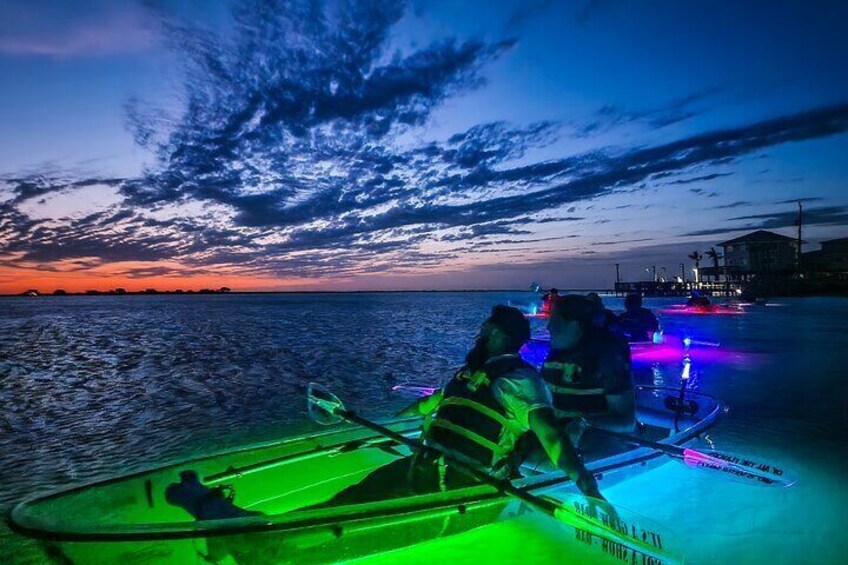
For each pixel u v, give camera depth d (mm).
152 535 2777
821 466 5410
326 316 48469
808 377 11359
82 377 13578
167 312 66375
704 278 94250
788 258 81812
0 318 51750
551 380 4883
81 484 3607
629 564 3258
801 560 3561
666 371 11969
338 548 3166
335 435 5027
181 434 7910
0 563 3781
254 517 2977
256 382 12359
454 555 3418
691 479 4875
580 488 3139
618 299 82250
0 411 9586
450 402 3518
